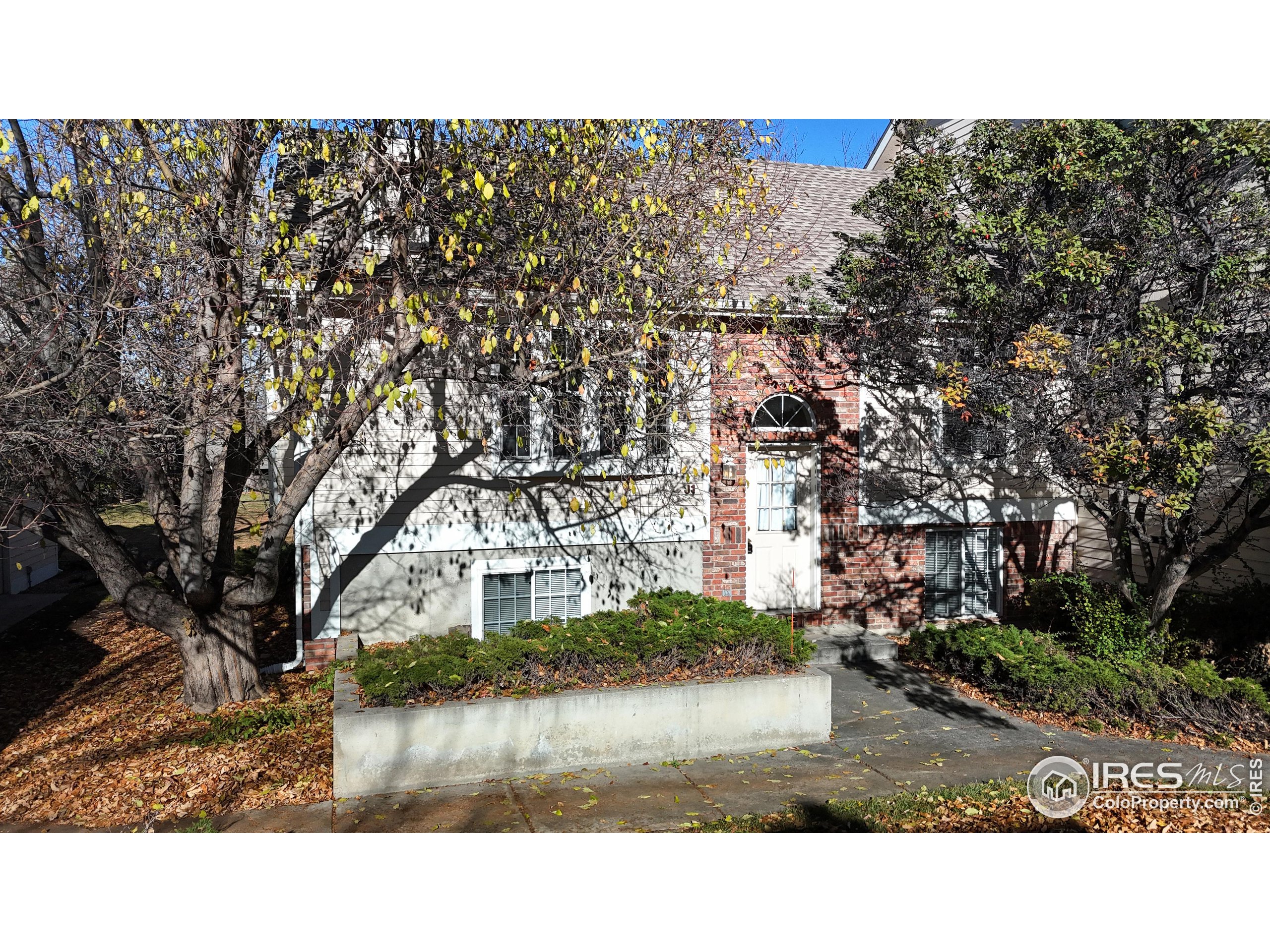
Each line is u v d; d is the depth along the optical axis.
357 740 6.09
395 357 6.98
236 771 6.45
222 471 7.62
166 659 9.82
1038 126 7.93
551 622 7.42
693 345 8.79
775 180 10.27
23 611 12.88
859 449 10.98
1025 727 7.78
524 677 6.77
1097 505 9.12
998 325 8.07
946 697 8.69
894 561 11.17
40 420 5.95
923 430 11.23
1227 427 6.76
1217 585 10.23
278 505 7.82
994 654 8.66
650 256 7.49
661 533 10.01
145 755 6.81
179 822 5.67
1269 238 7.39
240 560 13.61
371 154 7.21
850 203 13.00
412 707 6.29
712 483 10.17
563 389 8.74
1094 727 7.69
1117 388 7.23
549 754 6.56
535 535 9.50
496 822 5.61
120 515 12.94
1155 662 8.40
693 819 5.68
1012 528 11.77
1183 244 7.45
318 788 6.16
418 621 9.18
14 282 6.47
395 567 9.12
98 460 7.02
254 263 7.05
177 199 6.88
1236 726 7.58
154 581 10.55
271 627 10.97
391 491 9.05
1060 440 7.65
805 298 10.12
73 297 6.26
